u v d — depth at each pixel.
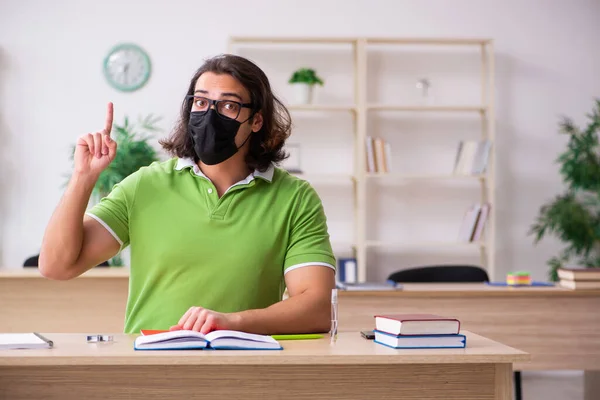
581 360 3.60
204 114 1.95
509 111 5.54
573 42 5.55
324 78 5.48
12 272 3.78
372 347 1.69
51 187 5.34
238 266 1.98
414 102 5.50
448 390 1.69
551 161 5.55
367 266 5.51
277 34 5.44
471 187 5.54
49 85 5.35
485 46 5.47
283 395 1.65
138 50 5.38
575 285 3.61
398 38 5.22
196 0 5.41
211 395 1.63
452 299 3.57
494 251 5.33
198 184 2.04
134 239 2.02
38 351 1.57
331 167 5.47
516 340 3.58
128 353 1.55
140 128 5.36
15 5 5.33
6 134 5.31
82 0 5.37
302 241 2.04
